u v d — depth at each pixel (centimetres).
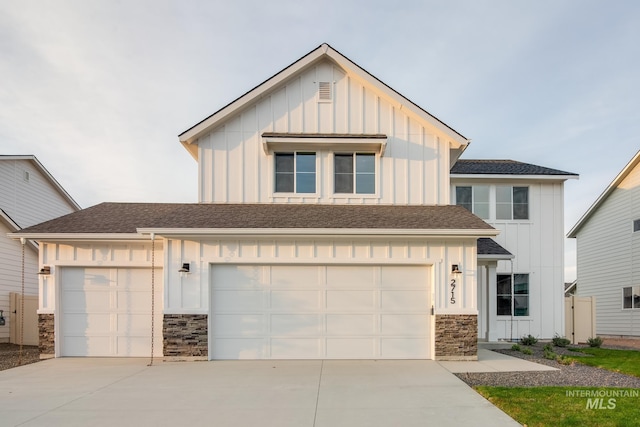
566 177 1505
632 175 1844
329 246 1009
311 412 604
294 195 1136
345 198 1143
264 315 1000
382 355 998
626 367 927
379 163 1151
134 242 1052
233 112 1126
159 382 778
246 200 1128
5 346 1339
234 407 628
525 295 1503
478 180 1528
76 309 1055
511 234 1519
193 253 994
